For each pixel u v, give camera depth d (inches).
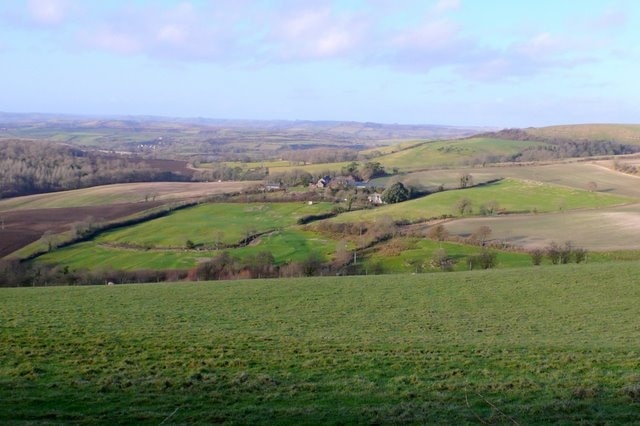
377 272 2326.5
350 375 702.5
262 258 2506.2
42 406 577.0
